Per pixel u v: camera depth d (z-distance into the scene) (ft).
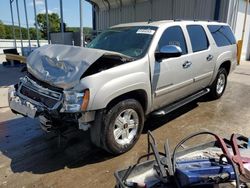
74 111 10.06
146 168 7.52
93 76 10.36
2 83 28.89
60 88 10.78
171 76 14.06
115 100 11.41
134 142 12.39
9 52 50.06
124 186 6.45
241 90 24.82
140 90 12.27
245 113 17.87
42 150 12.51
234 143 7.77
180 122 15.97
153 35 13.60
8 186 9.78
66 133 14.30
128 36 14.49
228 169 6.59
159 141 13.26
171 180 6.56
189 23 16.40
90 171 10.71
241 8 46.83
